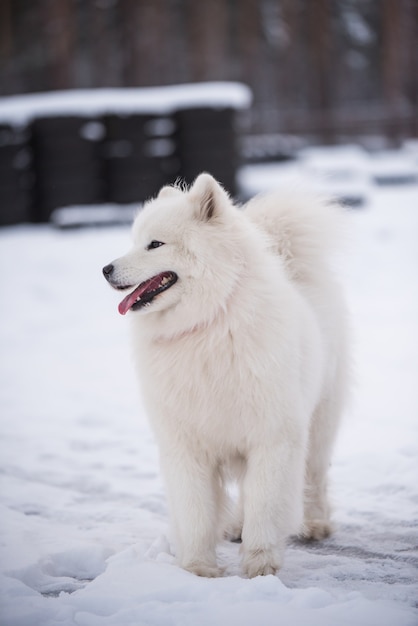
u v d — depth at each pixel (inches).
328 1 1256.8
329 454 165.5
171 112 660.1
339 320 167.3
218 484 147.9
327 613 114.5
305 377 143.3
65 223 636.7
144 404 143.9
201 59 1212.5
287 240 162.2
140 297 138.9
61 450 227.3
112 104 661.9
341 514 169.6
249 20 1254.9
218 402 135.3
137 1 1168.2
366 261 501.7
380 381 277.7
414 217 617.0
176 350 136.5
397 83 1244.5
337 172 708.7
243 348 133.8
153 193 664.4
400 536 155.7
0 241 629.9
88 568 144.6
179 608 117.6
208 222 139.9
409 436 218.7
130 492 190.1
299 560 144.7
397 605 118.9
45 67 1214.3
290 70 1269.7
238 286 136.5
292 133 1105.4
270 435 136.2
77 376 316.8
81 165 665.6
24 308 451.2
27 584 135.7
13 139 669.3
